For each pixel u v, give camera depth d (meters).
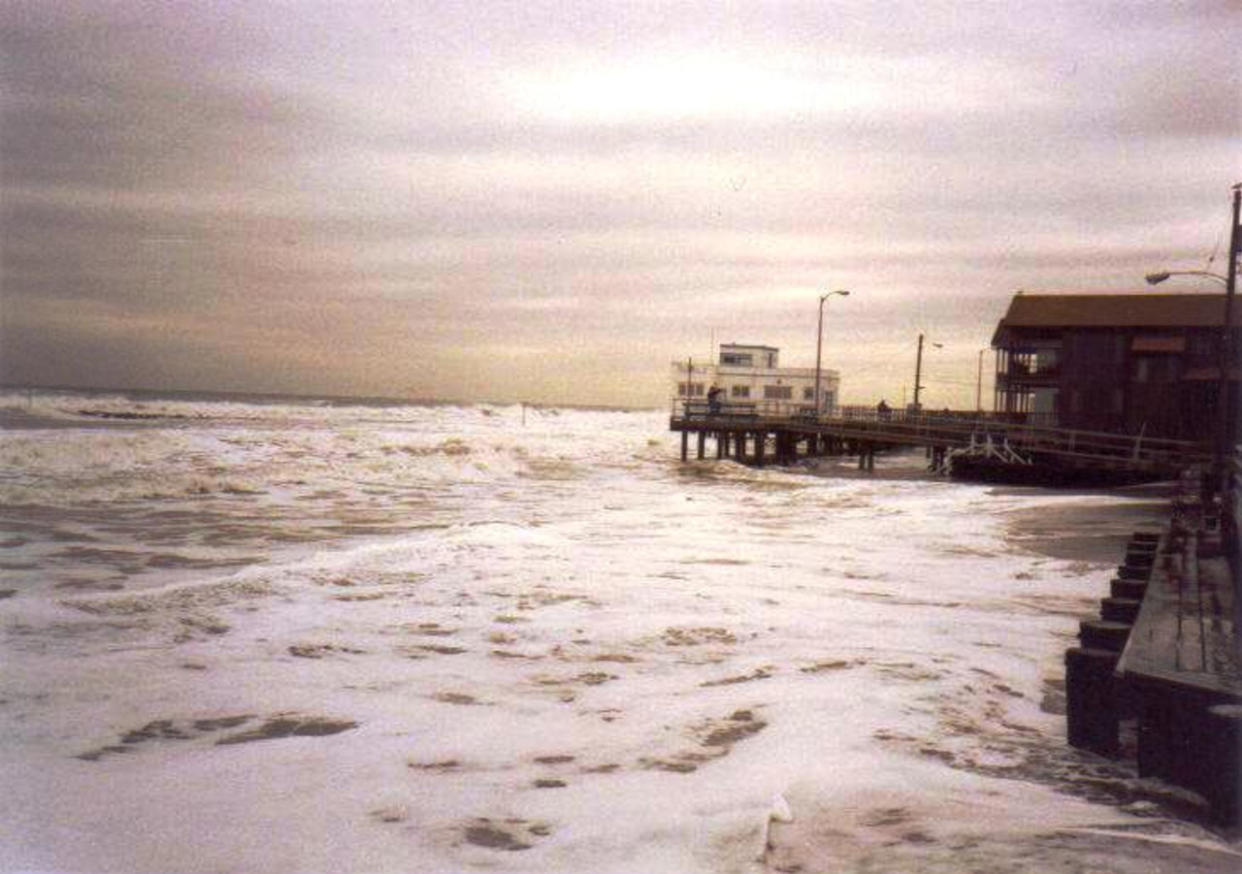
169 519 21.84
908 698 8.24
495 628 11.01
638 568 15.33
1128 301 48.44
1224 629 7.43
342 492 29.50
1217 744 5.41
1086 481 37.38
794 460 57.81
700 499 29.83
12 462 30.88
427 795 5.93
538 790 6.04
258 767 6.48
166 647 9.84
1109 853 4.68
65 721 7.42
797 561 16.39
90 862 4.87
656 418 175.12
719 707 7.93
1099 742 6.77
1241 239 21.81
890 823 5.21
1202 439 45.34
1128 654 6.57
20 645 9.70
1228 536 12.00
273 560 16.36
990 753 6.77
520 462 45.38
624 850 5.03
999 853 4.69
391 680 8.80
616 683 8.75
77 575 14.54
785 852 4.79
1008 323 47.75
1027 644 10.53
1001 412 53.97
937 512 25.42
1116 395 46.66
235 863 4.92
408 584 13.58
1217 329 45.38
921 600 12.99
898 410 65.88
